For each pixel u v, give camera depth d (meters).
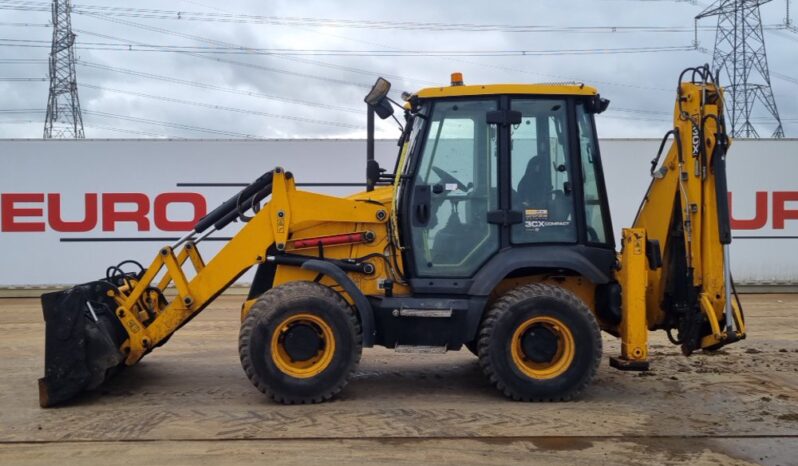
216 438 4.60
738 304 5.70
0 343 8.38
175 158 13.20
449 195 5.64
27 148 13.01
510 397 5.48
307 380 5.34
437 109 5.68
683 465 4.16
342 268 5.65
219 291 5.75
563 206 5.63
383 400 5.57
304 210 5.72
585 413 5.18
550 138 5.65
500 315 5.40
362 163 13.23
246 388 5.98
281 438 4.60
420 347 5.54
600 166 5.75
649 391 5.86
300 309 5.33
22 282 13.11
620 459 4.25
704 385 6.07
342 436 4.64
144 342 5.70
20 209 13.09
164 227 13.22
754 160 13.35
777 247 13.45
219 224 6.03
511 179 5.61
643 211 6.24
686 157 5.74
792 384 6.11
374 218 5.76
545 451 4.38
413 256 5.62
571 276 5.79
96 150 13.11
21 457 4.27
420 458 4.25
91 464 4.15
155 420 5.00
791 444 4.54
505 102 5.60
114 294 5.85
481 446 4.46
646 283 5.69
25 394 5.80
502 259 5.52
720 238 5.58
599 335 5.44
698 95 5.70
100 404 5.46
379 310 5.56
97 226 13.16
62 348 5.36
